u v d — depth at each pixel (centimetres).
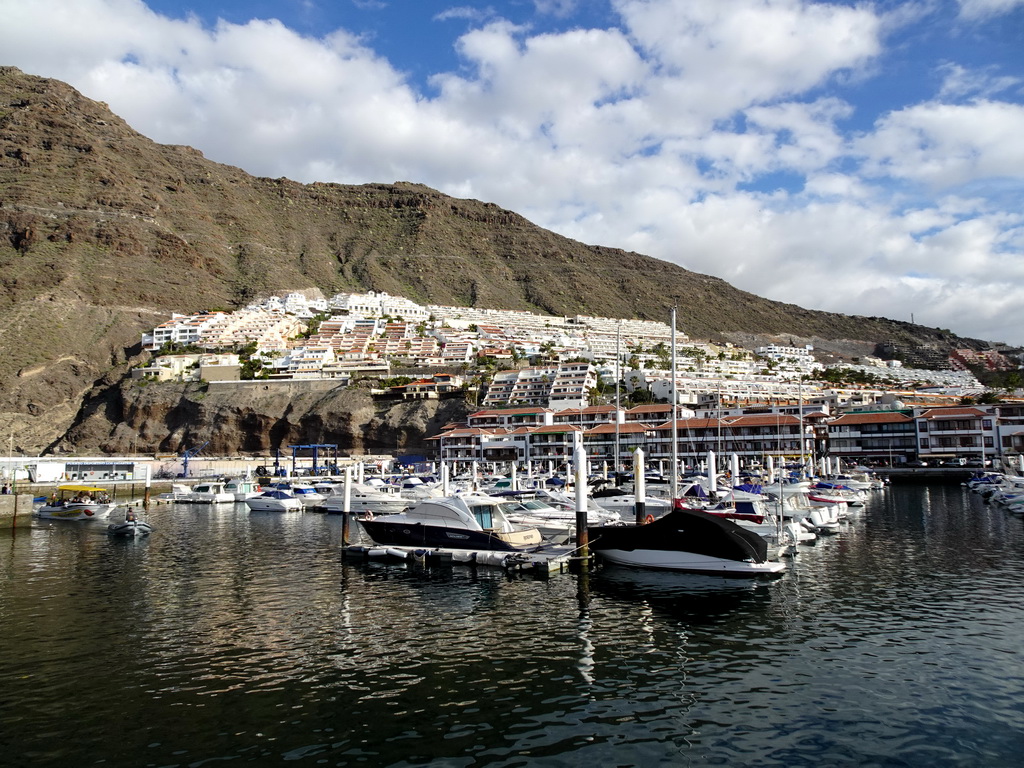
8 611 2883
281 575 3625
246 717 1788
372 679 2050
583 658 2225
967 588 3077
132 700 1897
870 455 11919
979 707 1823
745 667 2130
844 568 3562
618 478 7412
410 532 4078
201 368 18675
